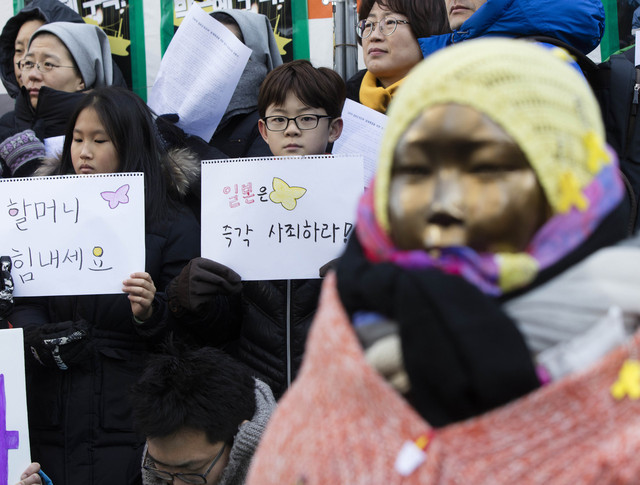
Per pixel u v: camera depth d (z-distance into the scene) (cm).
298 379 122
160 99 567
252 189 440
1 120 631
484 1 467
